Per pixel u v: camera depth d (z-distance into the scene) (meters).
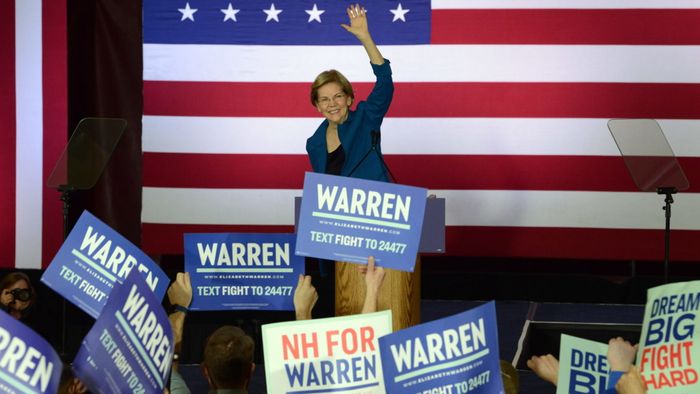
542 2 13.25
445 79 13.34
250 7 13.44
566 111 13.30
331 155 9.19
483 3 13.25
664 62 13.23
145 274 5.75
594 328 11.06
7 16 12.65
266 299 7.19
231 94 13.52
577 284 13.55
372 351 4.88
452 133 13.39
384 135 13.41
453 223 13.48
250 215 13.61
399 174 13.43
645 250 13.38
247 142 13.54
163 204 13.56
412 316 7.96
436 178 13.43
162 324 3.76
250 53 13.48
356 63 13.40
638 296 13.45
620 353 4.71
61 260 5.71
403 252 6.25
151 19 13.40
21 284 9.25
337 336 4.87
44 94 12.71
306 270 13.34
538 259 13.73
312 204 6.29
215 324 11.35
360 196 6.27
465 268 13.75
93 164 10.64
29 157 12.75
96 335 3.42
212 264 7.14
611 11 13.22
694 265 13.65
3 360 3.12
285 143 13.54
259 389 9.73
